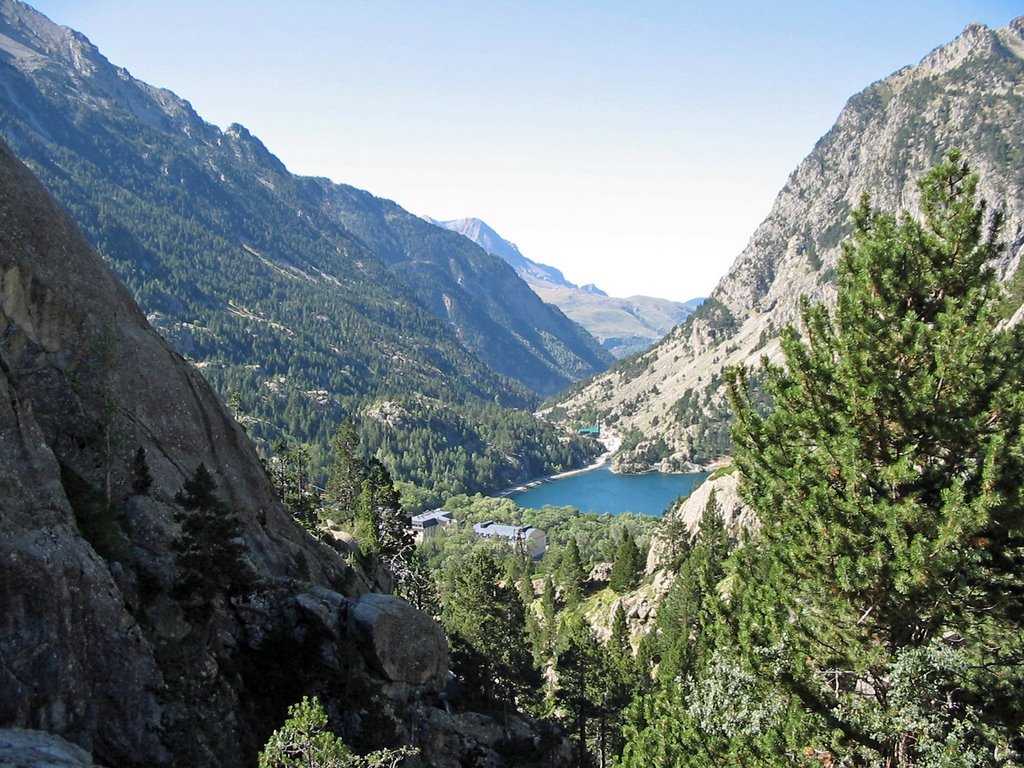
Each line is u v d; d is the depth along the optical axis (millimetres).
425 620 40500
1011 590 18344
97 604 23141
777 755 19297
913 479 18625
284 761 20359
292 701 31562
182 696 25484
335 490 85875
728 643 24250
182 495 29000
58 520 23297
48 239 33656
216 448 40500
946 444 19141
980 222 20047
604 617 98688
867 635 20250
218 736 26219
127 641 23828
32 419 24625
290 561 41156
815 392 21562
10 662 19984
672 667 58781
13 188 32719
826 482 20625
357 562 58719
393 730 34031
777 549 21656
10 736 18766
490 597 60562
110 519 28766
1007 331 19312
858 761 19422
